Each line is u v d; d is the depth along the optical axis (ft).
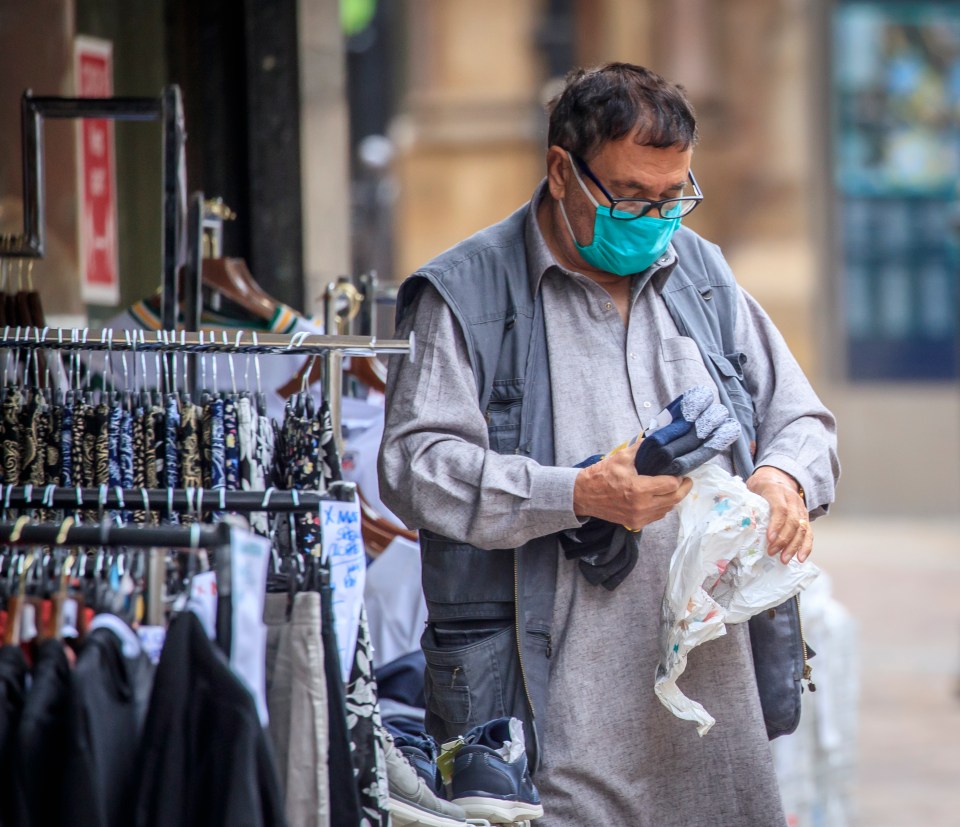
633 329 33.45
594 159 31.76
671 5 168.66
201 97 54.90
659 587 32.63
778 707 33.45
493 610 32.63
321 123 60.85
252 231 54.70
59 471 30.04
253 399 31.01
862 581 135.03
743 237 170.40
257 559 24.56
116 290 54.85
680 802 32.96
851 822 57.98
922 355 172.86
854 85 170.50
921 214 172.24
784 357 34.91
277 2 54.54
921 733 82.12
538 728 32.27
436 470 31.76
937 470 172.04
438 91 176.24
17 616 24.36
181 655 23.20
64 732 22.86
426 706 34.32
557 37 174.70
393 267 176.35
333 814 26.84
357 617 27.84
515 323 33.01
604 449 32.60
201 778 23.04
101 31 54.54
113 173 54.49
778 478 32.32
